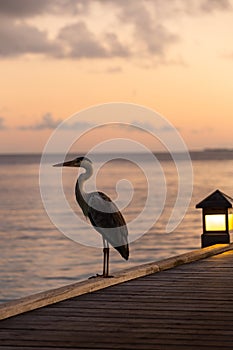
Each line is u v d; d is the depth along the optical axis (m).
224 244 14.64
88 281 9.76
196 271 11.38
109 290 9.65
